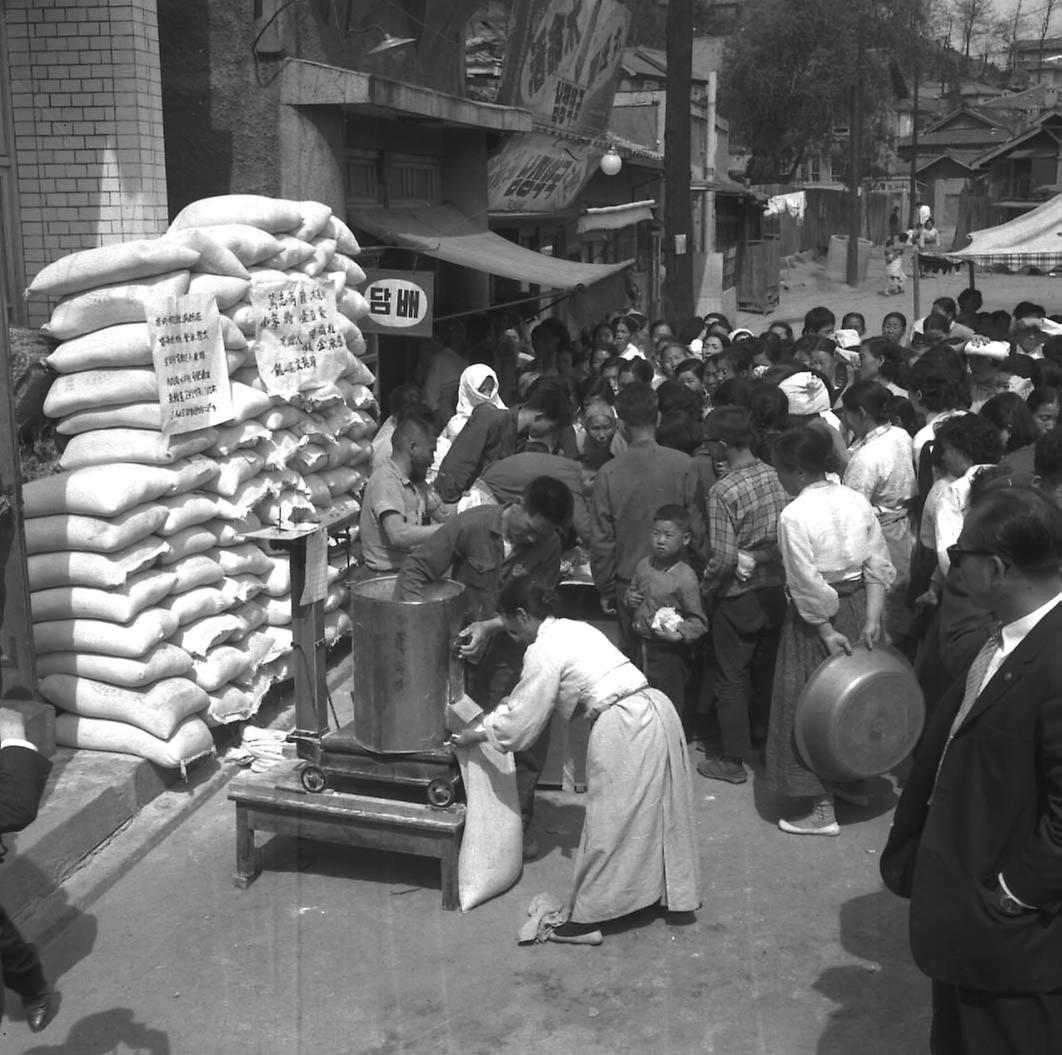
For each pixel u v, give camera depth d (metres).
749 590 5.98
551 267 11.10
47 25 7.68
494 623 5.12
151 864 5.33
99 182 7.80
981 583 3.18
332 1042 4.20
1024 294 33.69
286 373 6.84
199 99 9.04
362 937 4.80
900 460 6.86
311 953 4.70
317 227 7.35
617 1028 4.27
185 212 6.88
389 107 9.27
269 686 6.57
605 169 16.08
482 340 12.23
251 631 6.59
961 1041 3.33
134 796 5.57
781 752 5.61
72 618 5.68
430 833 4.95
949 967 3.17
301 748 5.14
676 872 4.80
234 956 4.68
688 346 12.75
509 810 5.07
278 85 8.95
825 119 49.84
